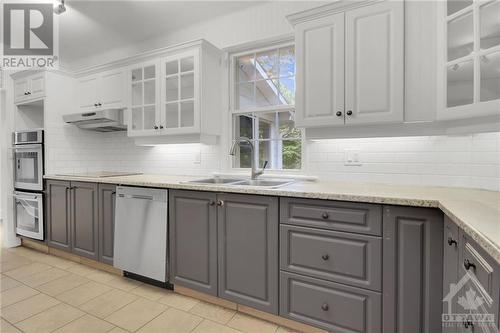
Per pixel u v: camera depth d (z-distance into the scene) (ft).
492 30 4.29
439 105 4.93
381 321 4.47
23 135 9.91
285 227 5.23
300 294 5.14
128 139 10.63
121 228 7.41
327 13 5.87
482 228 2.65
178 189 6.48
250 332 5.28
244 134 8.64
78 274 7.89
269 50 8.07
